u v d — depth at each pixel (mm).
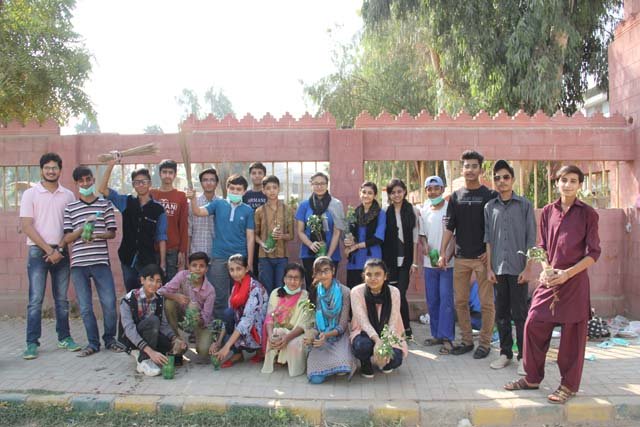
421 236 6203
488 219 5367
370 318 5020
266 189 6195
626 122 7332
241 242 6125
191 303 5516
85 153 7520
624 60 7445
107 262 6020
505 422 4309
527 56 10992
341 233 6434
